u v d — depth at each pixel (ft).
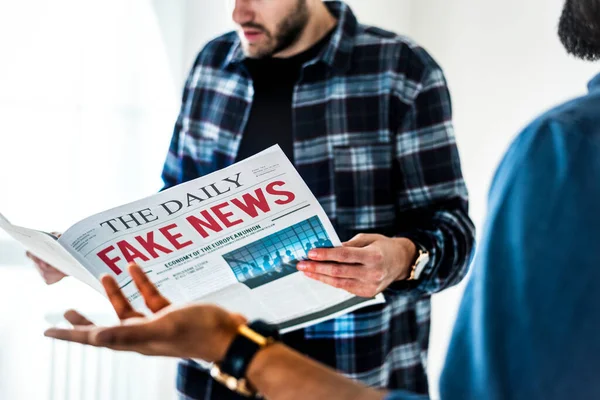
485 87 6.54
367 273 3.26
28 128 6.46
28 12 6.37
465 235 4.01
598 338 1.60
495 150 6.47
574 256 1.64
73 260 3.11
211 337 1.97
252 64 4.45
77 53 6.48
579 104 1.83
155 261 3.22
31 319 6.50
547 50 5.94
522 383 1.64
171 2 6.64
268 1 4.04
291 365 1.88
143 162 6.68
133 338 1.94
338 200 4.24
